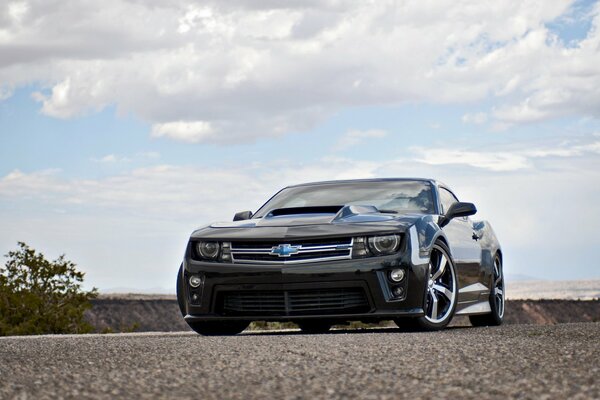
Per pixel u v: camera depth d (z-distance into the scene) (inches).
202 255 255.4
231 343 177.9
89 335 274.5
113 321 949.8
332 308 243.8
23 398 103.2
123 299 1088.2
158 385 112.7
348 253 241.3
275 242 245.8
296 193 295.7
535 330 216.1
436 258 262.4
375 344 166.7
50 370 133.5
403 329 253.8
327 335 203.2
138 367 134.9
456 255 279.6
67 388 111.3
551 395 99.3
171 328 979.3
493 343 164.9
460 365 128.8
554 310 1366.9
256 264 246.1
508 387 105.7
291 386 109.8
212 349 162.9
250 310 249.6
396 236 243.3
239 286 247.6
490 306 322.0
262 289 245.1
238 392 105.6
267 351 155.9
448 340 175.5
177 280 266.7
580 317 1339.8
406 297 241.4
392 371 122.7
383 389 105.4
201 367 132.7
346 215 256.2
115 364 139.9
